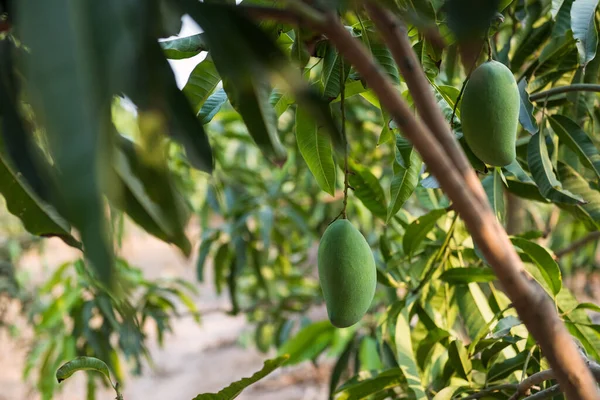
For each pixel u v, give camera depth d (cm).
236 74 67
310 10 66
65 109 43
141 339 240
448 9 65
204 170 68
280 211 301
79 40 47
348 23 110
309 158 121
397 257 161
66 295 241
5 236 403
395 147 117
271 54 66
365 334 226
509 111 98
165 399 512
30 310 358
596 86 127
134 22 59
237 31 66
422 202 159
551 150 140
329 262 100
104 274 42
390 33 70
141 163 67
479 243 67
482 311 146
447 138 70
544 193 125
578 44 114
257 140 81
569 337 68
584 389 68
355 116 268
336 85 112
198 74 112
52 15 47
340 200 306
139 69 62
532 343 129
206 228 319
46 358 256
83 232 42
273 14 70
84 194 42
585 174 154
